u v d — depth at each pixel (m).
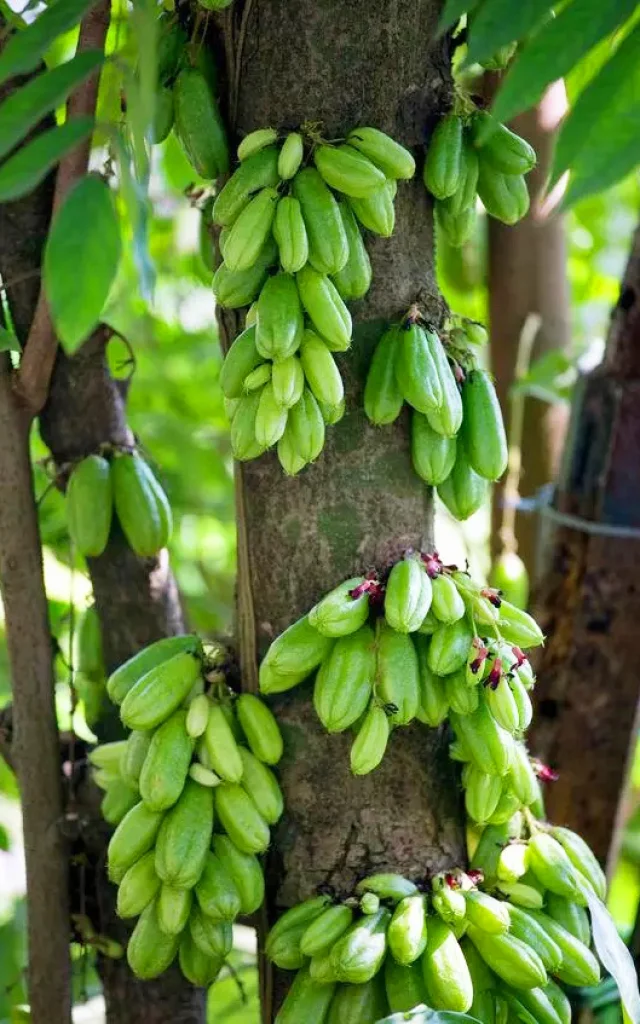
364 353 1.63
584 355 2.08
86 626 1.84
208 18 1.62
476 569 2.63
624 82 1.44
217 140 1.62
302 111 1.61
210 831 1.62
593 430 1.92
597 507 1.92
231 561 3.11
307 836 1.66
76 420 1.77
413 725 1.66
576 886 1.66
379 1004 1.62
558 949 1.64
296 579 1.64
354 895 1.65
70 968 1.79
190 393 2.91
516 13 1.45
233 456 1.62
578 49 1.45
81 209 1.44
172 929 1.61
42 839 1.76
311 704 1.65
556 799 1.96
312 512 1.63
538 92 1.45
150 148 1.63
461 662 1.61
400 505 1.64
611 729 1.94
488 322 2.26
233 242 1.57
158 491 1.76
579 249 3.08
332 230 1.57
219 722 1.62
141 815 1.62
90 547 1.75
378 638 1.61
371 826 1.66
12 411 1.72
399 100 1.62
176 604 1.82
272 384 1.58
